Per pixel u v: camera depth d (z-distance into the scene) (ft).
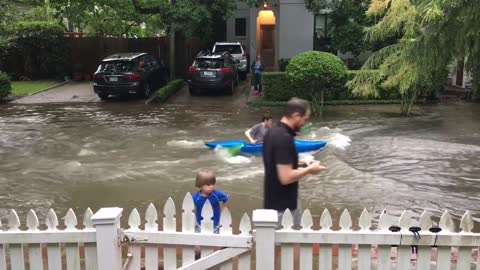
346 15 67.92
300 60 49.26
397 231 12.29
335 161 30.91
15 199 25.03
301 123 13.37
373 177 27.81
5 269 13.32
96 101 60.23
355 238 12.19
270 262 12.23
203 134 40.93
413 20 24.84
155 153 34.40
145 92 62.28
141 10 71.36
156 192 25.94
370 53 71.97
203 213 12.91
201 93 65.98
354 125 44.34
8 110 53.62
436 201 23.97
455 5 20.61
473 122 45.29
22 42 80.23
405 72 27.84
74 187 26.96
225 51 72.33
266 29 66.23
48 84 76.07
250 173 29.04
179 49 81.61
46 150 35.53
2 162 32.27
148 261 13.05
